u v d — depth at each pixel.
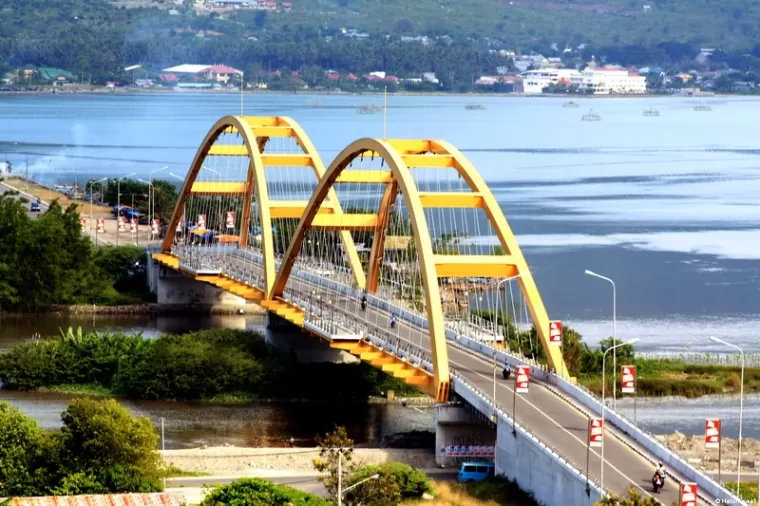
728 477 138.88
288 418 174.38
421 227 162.75
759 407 179.62
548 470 127.75
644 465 124.81
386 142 176.25
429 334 160.38
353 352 170.50
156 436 136.00
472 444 149.50
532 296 160.25
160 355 187.12
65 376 188.88
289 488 126.88
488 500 131.25
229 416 174.75
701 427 167.88
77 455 130.62
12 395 184.38
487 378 154.00
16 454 130.00
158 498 116.44
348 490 120.56
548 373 153.75
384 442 161.38
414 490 132.00
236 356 188.12
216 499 122.50
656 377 190.50
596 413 140.88
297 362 190.75
